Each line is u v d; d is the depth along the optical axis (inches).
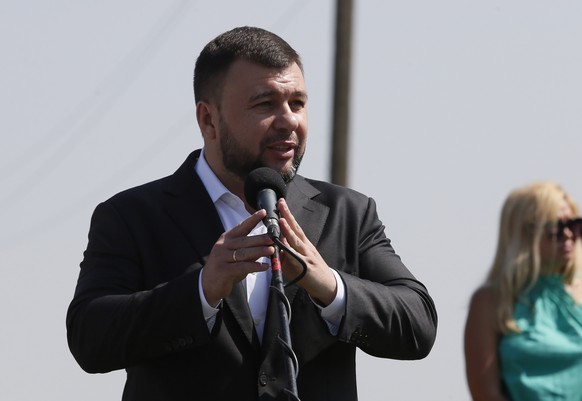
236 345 574.6
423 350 594.9
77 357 582.2
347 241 609.9
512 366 660.1
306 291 579.2
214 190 607.5
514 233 677.9
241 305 576.7
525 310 667.4
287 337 507.8
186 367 574.6
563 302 668.1
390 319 577.0
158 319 557.3
